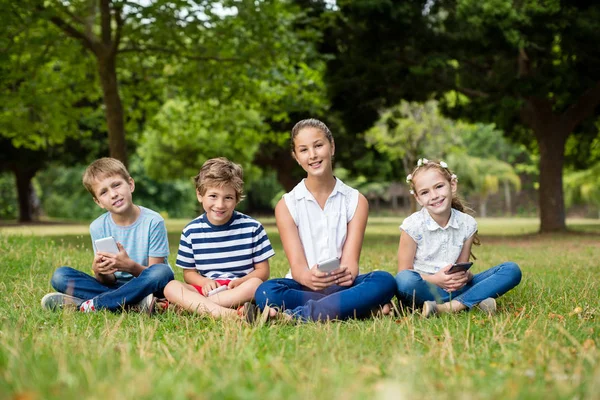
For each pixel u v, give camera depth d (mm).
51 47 13938
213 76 14875
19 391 1944
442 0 15648
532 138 21031
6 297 4664
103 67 13781
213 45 13688
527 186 54188
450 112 18406
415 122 27281
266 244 4555
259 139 18469
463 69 16109
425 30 14906
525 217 52375
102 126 16844
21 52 12656
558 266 7418
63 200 47281
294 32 14742
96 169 4582
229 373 2201
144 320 3768
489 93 15906
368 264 7520
